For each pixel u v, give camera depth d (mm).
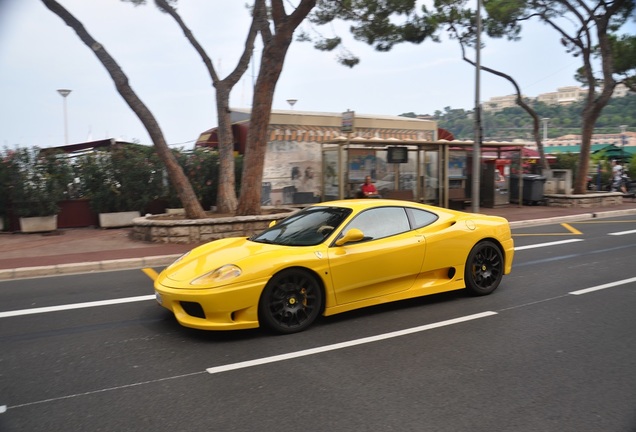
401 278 5824
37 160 13625
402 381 3969
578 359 4406
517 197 20438
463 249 6312
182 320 4891
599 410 3461
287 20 11523
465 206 18922
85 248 10969
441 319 5605
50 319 5887
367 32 17141
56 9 10758
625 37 20703
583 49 19406
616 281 7441
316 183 18250
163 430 3240
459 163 18531
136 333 5289
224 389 3857
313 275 5262
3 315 6094
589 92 19578
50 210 13508
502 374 4090
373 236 5742
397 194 16953
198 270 5141
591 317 5668
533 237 12445
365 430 3211
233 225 11656
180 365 4359
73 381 4055
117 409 3545
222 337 5074
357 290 5516
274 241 5719
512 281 7504
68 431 3240
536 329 5250
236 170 16266
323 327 5352
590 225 14805
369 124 19750
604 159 26531
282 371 4191
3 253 10469
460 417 3369
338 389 3832
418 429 3215
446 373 4121
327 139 18406
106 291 7320
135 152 15273
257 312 4973
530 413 3422
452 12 19281
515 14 19203
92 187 14812
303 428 3242
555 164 26969
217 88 13562
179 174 11984
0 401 3703
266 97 11961
